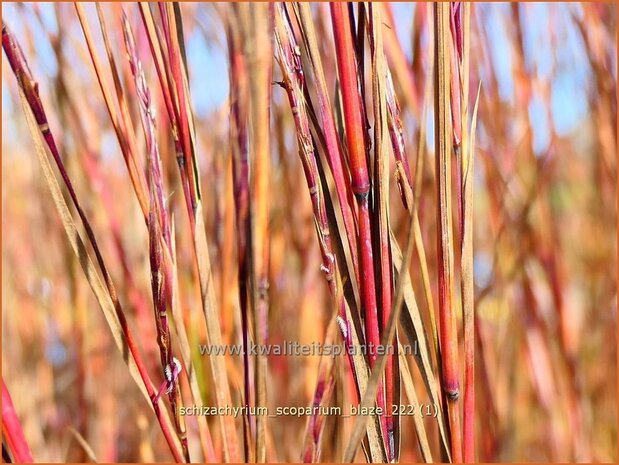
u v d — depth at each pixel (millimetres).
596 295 603
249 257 377
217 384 383
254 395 381
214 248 421
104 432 514
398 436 375
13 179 559
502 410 480
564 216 608
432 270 445
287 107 466
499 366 480
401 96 440
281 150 467
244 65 371
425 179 433
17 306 553
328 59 445
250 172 375
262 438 378
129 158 387
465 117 375
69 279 511
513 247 498
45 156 370
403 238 434
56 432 523
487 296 488
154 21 382
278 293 472
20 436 364
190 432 424
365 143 373
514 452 494
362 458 416
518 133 498
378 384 370
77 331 508
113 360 551
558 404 514
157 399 376
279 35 369
